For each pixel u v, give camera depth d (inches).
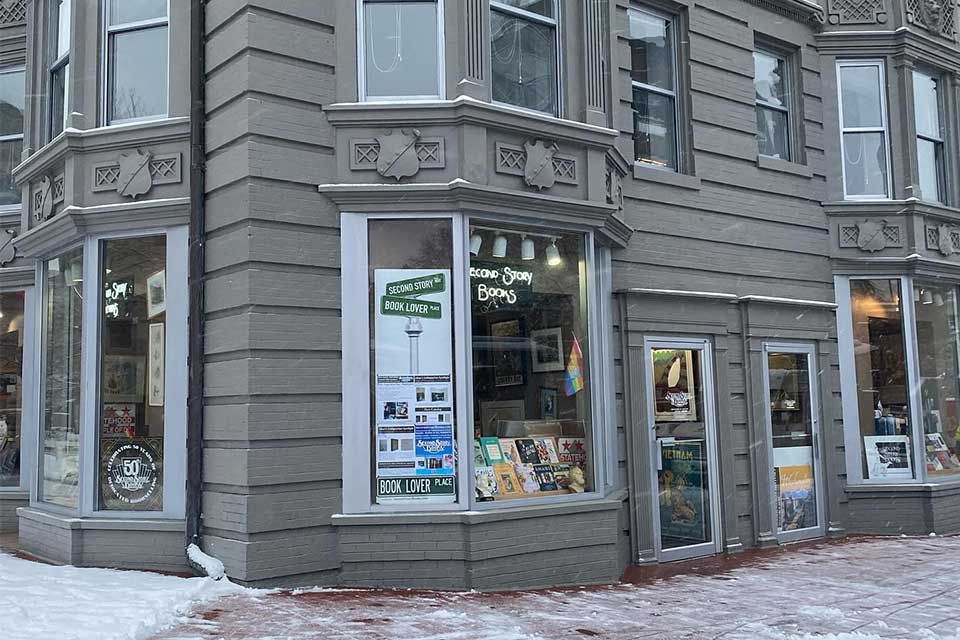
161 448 334.3
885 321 497.7
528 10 356.2
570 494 340.8
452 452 316.2
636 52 432.8
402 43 334.0
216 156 323.9
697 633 258.1
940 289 517.7
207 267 324.2
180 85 341.7
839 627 268.1
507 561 316.8
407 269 321.7
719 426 425.1
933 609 294.5
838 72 510.6
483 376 326.6
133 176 340.2
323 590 298.7
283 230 309.6
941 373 510.3
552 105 360.5
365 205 319.3
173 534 324.5
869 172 508.7
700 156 441.1
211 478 314.8
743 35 468.8
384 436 314.8
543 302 343.6
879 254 495.2
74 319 366.9
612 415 385.7
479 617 267.3
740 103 462.3
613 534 343.6
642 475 390.9
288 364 305.7
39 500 382.9
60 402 374.0
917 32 511.5
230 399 307.9
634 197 410.6
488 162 329.7
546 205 337.4
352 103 321.7
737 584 338.6
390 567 309.3
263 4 314.7
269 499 298.2
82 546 335.3
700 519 415.8
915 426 486.0
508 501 322.3
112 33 360.8
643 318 402.0
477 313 326.6
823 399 473.4
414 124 324.8
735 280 447.2
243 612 263.9
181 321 333.4
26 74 408.2
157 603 263.3
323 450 309.6
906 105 505.0
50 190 371.9
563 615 276.5
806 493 462.3
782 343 461.4
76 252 368.2
